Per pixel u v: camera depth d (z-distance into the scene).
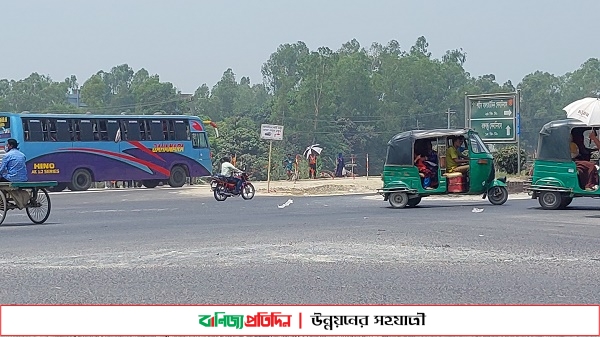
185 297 10.20
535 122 119.38
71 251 14.80
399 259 13.28
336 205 28.53
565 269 12.21
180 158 50.09
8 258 13.84
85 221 22.61
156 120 49.44
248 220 21.80
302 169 66.00
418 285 10.92
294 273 11.96
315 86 101.06
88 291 10.66
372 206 27.53
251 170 78.81
